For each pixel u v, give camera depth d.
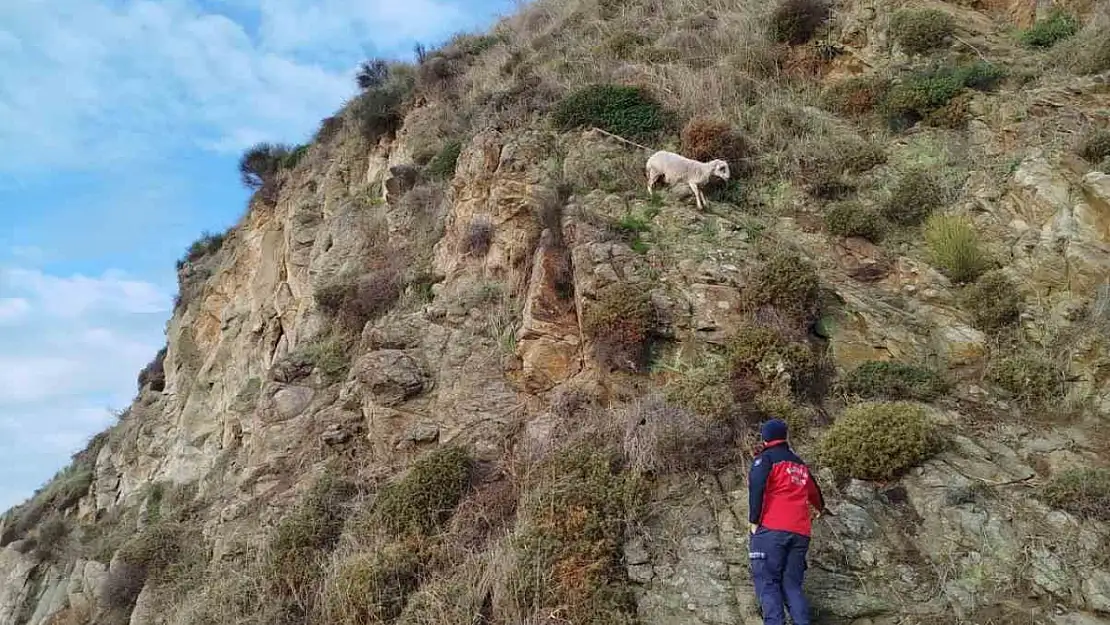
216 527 10.85
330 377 12.12
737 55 13.59
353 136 19.31
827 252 9.97
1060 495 6.64
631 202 10.88
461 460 8.58
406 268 13.46
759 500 5.96
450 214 12.92
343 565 8.05
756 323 8.65
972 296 8.91
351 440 10.22
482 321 10.59
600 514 7.22
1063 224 9.02
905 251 9.81
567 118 12.75
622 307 8.85
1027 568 6.20
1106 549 6.24
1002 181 9.95
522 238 10.95
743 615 6.25
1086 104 10.28
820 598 6.21
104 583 12.03
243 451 13.83
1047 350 8.22
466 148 13.14
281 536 8.80
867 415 7.46
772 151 11.62
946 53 12.13
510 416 9.09
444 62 18.50
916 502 6.88
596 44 15.72
